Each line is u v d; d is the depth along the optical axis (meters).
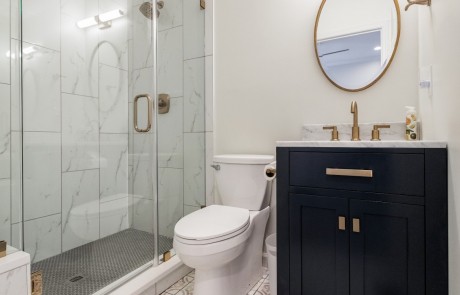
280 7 1.73
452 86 0.75
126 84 2.20
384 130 1.42
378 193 0.96
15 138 1.42
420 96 1.30
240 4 1.87
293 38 1.69
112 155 2.13
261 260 1.64
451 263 0.83
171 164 2.05
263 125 1.79
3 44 1.42
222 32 1.93
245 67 1.85
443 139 0.89
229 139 1.92
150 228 2.00
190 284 1.61
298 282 1.10
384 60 1.44
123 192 2.19
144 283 1.40
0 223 1.30
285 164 1.14
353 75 1.52
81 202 1.92
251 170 1.56
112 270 1.57
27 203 1.61
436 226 0.87
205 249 1.14
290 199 1.13
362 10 1.50
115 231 2.12
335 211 1.04
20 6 1.49
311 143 1.09
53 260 1.70
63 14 1.82
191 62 2.03
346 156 1.02
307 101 1.65
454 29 0.72
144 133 2.06
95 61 2.02
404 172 0.92
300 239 1.10
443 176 0.86
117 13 2.14
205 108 2.00
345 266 1.02
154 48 1.97
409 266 0.91
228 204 1.62
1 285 0.86
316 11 1.62
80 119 1.92
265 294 1.48
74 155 1.88
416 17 1.37
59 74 1.80
